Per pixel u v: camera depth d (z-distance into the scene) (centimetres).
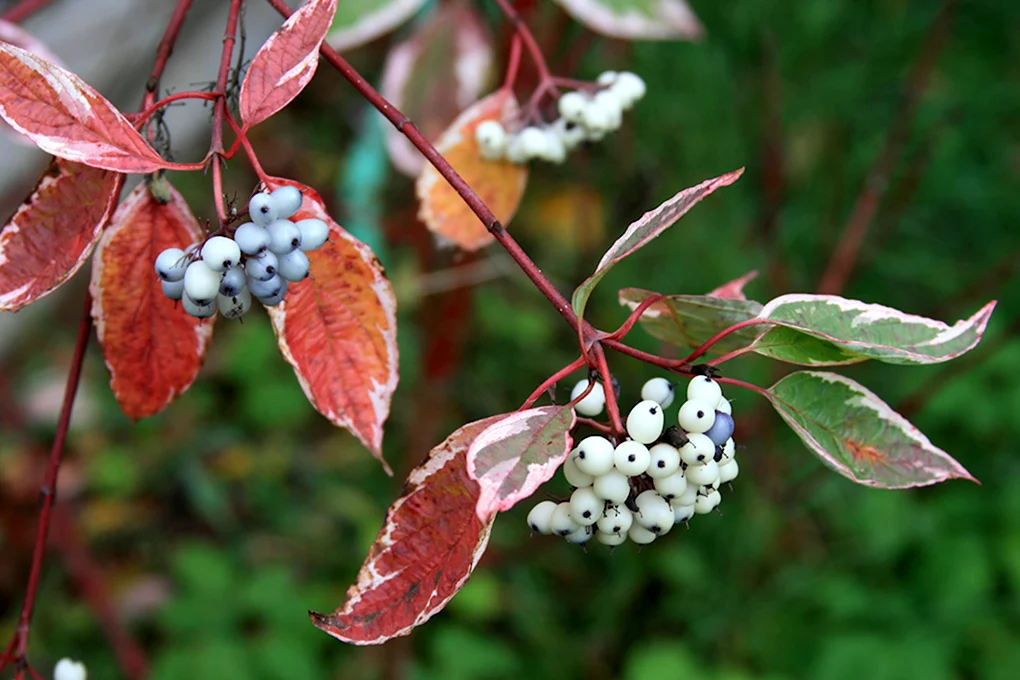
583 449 41
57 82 41
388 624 41
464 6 68
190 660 96
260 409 123
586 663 105
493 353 116
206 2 74
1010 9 127
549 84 53
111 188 43
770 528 106
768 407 103
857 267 112
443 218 53
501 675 104
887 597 102
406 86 68
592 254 112
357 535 116
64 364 125
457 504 42
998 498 105
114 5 71
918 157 109
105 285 46
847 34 124
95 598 98
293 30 43
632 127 101
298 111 131
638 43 109
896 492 108
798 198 117
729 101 115
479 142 53
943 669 96
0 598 108
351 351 45
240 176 123
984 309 42
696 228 112
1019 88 123
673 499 42
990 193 121
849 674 96
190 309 42
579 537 43
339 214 91
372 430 45
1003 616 100
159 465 123
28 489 114
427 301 87
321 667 100
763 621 104
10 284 42
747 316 45
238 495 122
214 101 43
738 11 113
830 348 43
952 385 106
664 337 47
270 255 41
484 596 103
